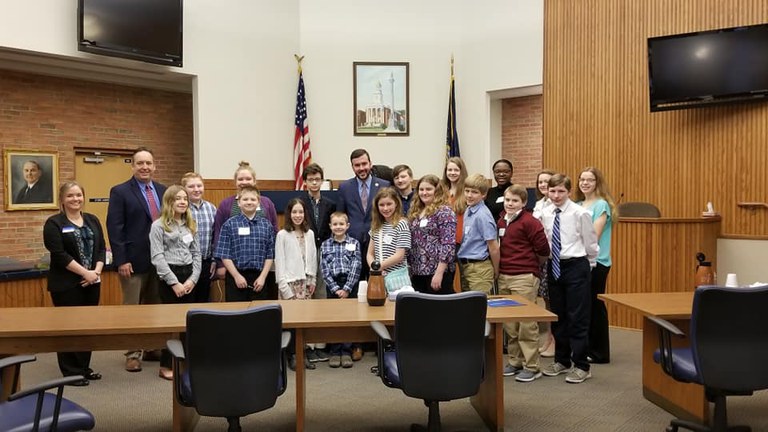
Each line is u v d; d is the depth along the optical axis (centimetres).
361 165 485
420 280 438
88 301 449
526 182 915
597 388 407
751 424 340
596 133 685
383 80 878
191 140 884
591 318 465
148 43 695
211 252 483
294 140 860
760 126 579
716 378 271
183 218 451
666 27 633
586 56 691
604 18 677
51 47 637
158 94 846
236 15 802
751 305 267
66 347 299
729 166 596
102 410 376
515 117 921
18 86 718
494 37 844
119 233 457
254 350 262
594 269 460
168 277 433
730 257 592
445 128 885
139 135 827
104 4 656
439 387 273
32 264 597
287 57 856
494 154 922
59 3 641
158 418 363
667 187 636
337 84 875
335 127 875
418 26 880
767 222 574
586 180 464
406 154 882
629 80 659
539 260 437
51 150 746
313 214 488
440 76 884
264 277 450
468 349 276
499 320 306
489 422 342
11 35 610
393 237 423
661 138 639
